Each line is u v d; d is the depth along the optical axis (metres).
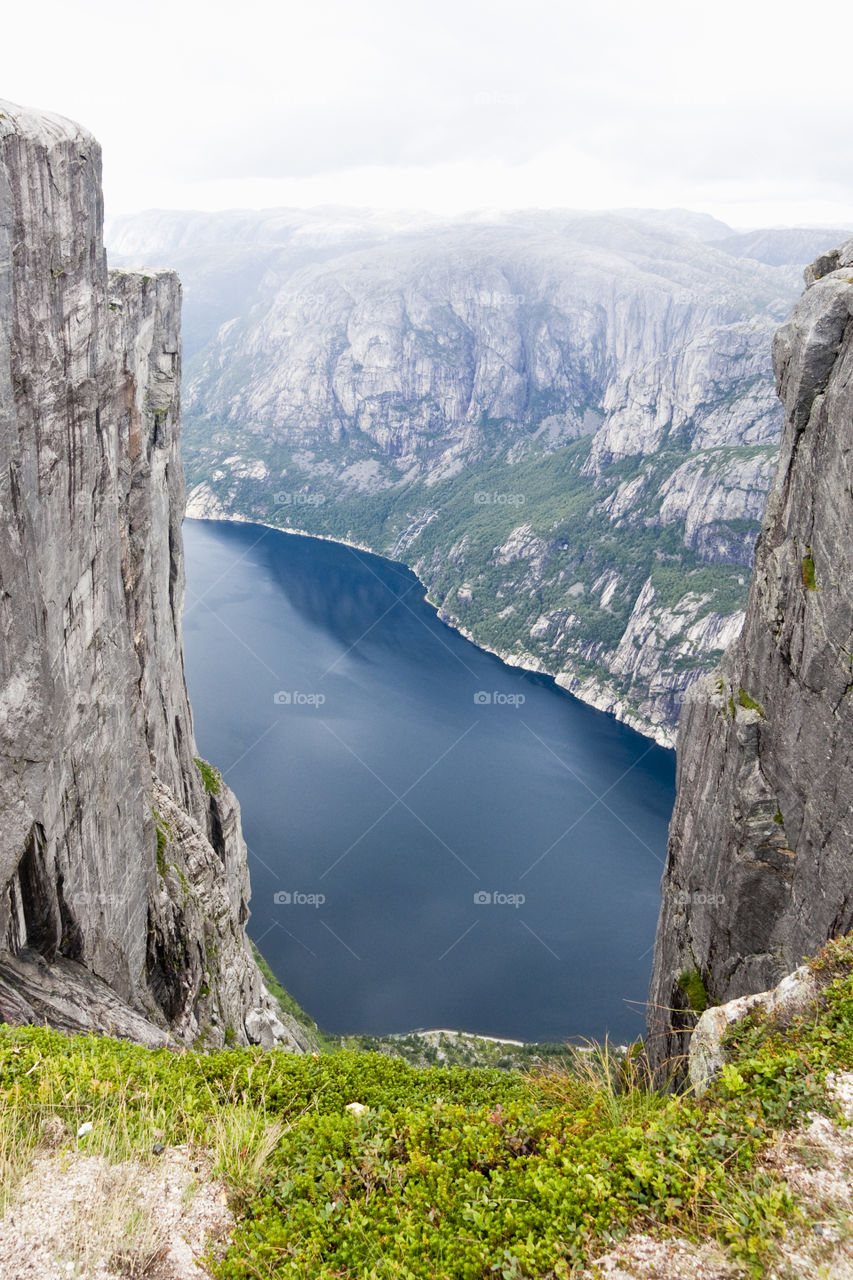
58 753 21.41
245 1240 11.01
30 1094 13.40
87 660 24.09
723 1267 9.73
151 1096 14.06
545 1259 10.12
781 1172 11.02
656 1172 11.19
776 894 26.20
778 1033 14.58
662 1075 27.09
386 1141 13.03
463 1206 11.37
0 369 17.38
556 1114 13.44
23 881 20.41
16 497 18.33
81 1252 10.57
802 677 24.53
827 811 23.19
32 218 18.50
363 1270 10.33
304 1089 15.93
